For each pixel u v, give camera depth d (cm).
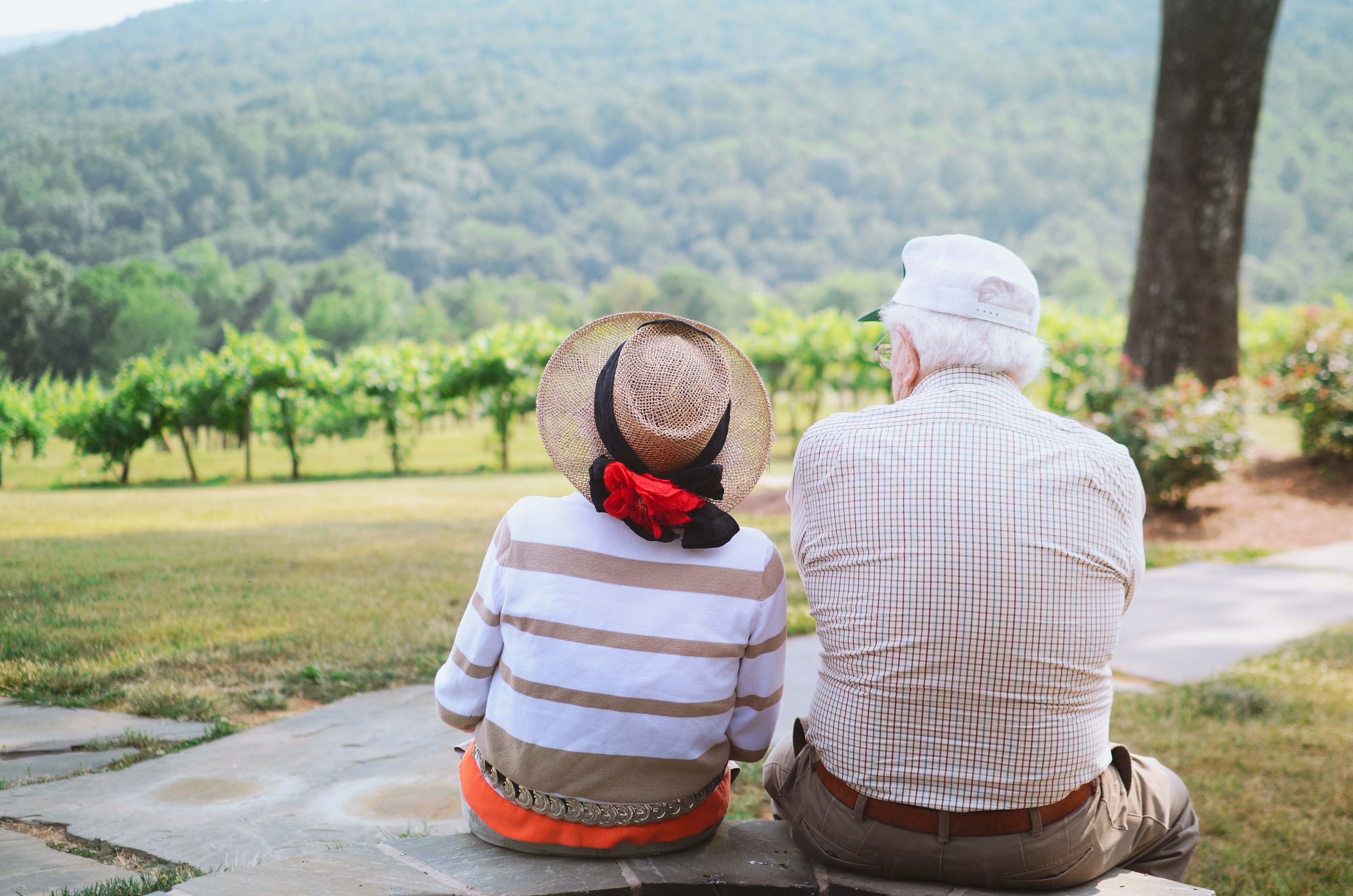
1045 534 153
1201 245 1047
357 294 11006
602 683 161
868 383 2139
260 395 1797
